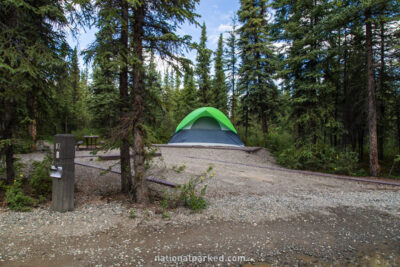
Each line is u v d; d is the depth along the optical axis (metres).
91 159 10.02
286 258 2.94
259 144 19.14
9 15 4.89
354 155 10.38
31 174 6.33
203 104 23.16
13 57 4.37
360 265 2.84
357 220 4.28
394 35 9.62
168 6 4.63
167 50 5.07
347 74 12.34
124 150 5.32
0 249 2.83
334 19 9.12
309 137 11.20
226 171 8.94
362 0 8.60
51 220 3.74
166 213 4.11
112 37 4.43
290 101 11.64
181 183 6.64
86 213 4.09
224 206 4.80
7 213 3.91
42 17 5.18
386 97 11.91
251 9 17.78
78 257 2.75
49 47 5.38
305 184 7.39
